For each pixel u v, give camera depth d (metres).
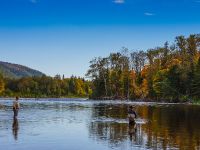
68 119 46.25
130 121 39.31
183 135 31.31
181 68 126.31
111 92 164.38
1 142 26.91
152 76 144.88
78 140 28.36
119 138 29.53
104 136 30.64
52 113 57.41
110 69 167.50
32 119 45.44
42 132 32.69
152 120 45.41
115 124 40.47
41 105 89.56
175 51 147.88
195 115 54.44
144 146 25.78
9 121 42.41
